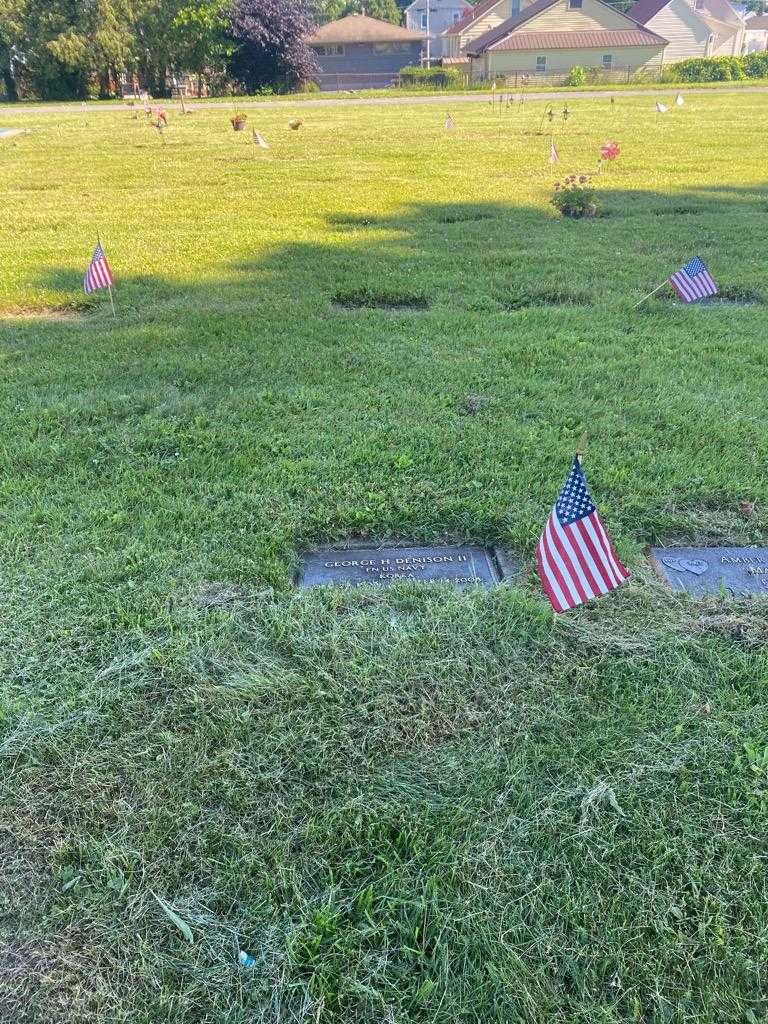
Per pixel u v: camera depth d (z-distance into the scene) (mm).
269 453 4465
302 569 3564
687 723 2762
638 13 54094
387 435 4641
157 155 18000
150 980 2021
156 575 3404
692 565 3600
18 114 30844
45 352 6012
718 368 5738
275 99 38188
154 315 6875
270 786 2516
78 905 2178
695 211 11133
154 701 2807
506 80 45875
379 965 2043
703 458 4449
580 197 10750
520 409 5027
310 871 2270
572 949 2096
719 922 2168
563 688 2896
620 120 23922
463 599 3277
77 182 14523
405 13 84000
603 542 2953
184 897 2203
